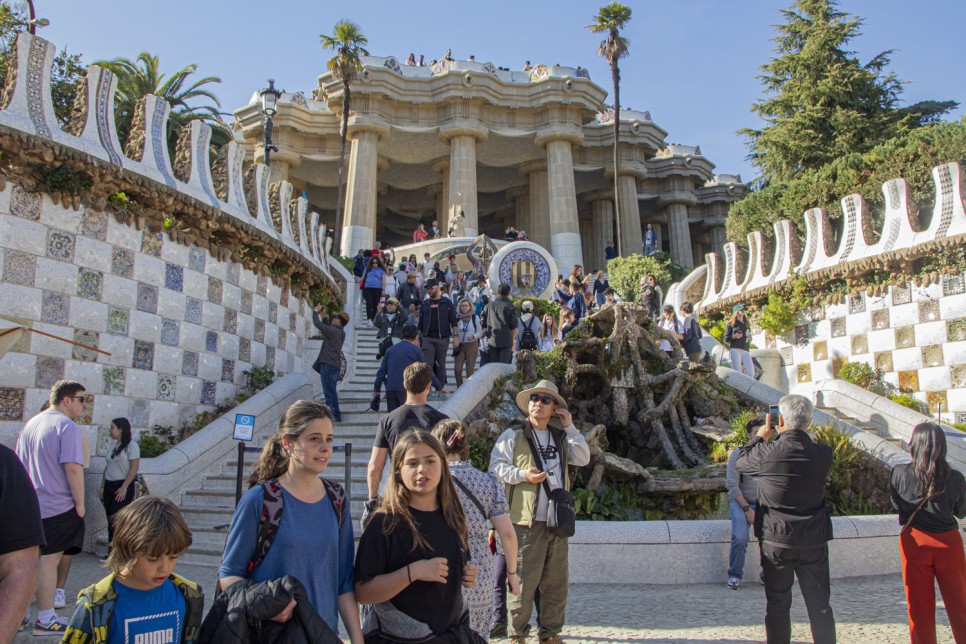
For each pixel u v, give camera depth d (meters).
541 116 39.91
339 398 13.58
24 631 5.79
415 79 38.81
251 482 3.49
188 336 11.88
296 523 3.25
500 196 51.19
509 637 5.53
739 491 7.60
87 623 2.87
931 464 5.09
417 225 55.00
